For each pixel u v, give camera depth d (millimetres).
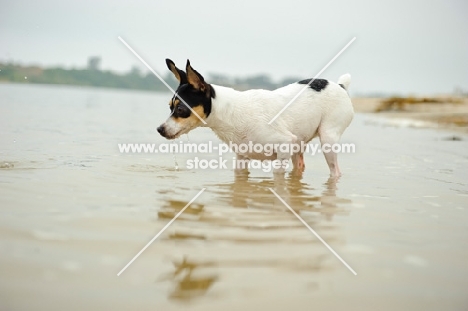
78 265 2900
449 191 5348
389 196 5027
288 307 2520
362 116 17031
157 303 2510
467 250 3396
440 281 2881
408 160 7695
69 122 10891
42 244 3180
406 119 15195
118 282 2717
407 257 3230
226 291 2662
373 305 2576
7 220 3602
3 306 2424
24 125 9781
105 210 4004
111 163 6297
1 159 6086
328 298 2627
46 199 4254
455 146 9523
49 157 6418
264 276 2863
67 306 2451
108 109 15141
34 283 2660
